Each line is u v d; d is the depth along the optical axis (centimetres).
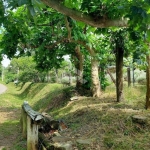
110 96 942
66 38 869
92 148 442
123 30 652
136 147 434
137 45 582
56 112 933
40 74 2461
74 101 965
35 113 526
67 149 422
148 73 639
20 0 187
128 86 1034
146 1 222
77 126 591
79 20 317
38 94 1825
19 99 2017
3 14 388
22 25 671
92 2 353
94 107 738
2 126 878
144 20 248
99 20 325
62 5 293
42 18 758
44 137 520
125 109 650
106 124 547
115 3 333
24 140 643
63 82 1855
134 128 518
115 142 455
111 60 1053
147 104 650
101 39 896
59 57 1097
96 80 987
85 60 1138
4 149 589
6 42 755
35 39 861
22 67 2780
